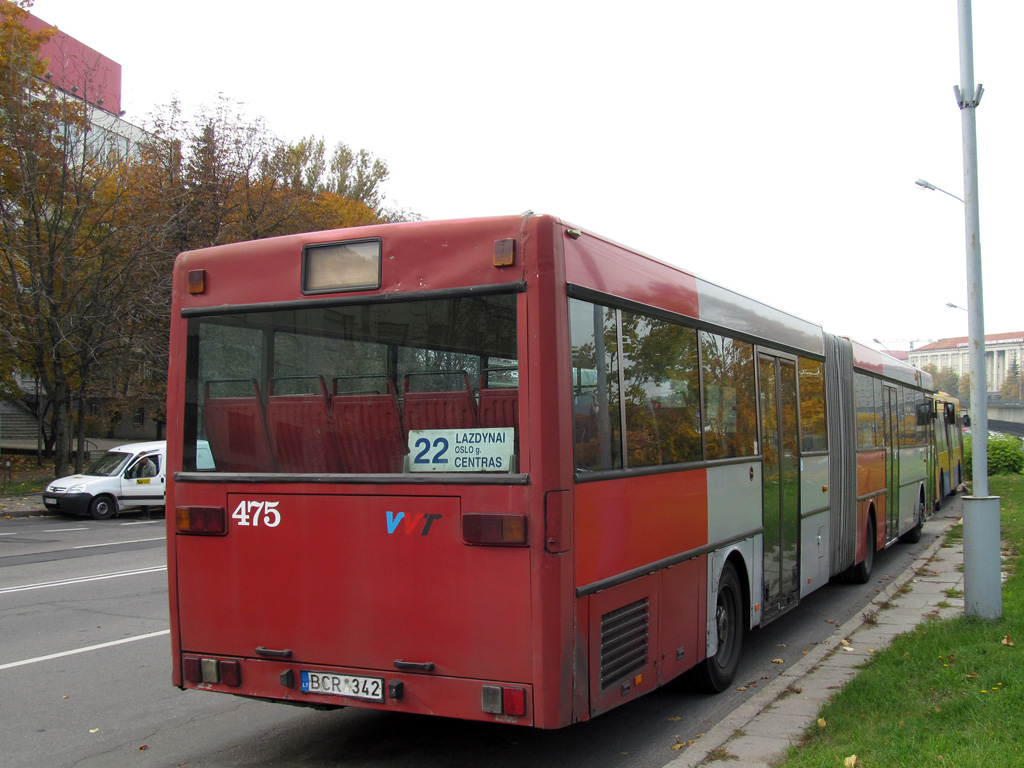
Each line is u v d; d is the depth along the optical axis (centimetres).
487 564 451
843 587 1176
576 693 452
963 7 860
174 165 2872
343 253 502
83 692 702
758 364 780
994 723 504
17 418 4781
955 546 1549
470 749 567
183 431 541
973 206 860
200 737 595
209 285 541
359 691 479
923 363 19025
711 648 646
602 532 484
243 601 513
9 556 1509
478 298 466
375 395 491
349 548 486
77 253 2600
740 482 717
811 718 590
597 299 495
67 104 2523
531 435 446
